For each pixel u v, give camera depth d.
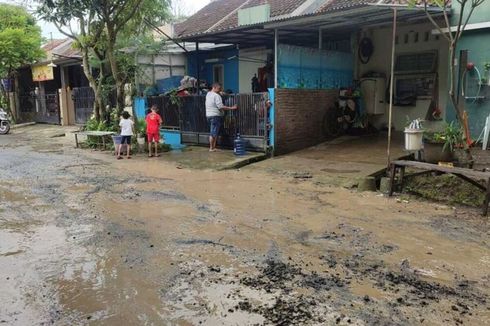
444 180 7.79
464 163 8.20
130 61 15.38
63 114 22.16
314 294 4.25
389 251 5.35
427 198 7.82
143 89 15.98
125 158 12.47
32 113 24.52
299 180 9.22
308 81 12.67
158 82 16.47
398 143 12.00
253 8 14.20
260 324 3.72
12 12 22.69
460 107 11.13
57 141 17.14
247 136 12.27
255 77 16.53
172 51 17.34
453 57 8.04
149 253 5.31
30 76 25.02
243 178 9.66
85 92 20.83
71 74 23.58
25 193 8.40
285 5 16.16
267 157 11.84
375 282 4.51
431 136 8.64
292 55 12.07
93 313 3.94
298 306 4.02
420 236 5.87
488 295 4.23
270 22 11.67
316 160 10.91
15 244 5.67
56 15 13.14
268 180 9.38
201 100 13.57
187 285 4.46
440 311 3.93
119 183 9.23
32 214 7.01
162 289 4.38
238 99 12.34
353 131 13.78
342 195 8.03
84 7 13.03
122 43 14.98
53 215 6.94
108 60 15.20
